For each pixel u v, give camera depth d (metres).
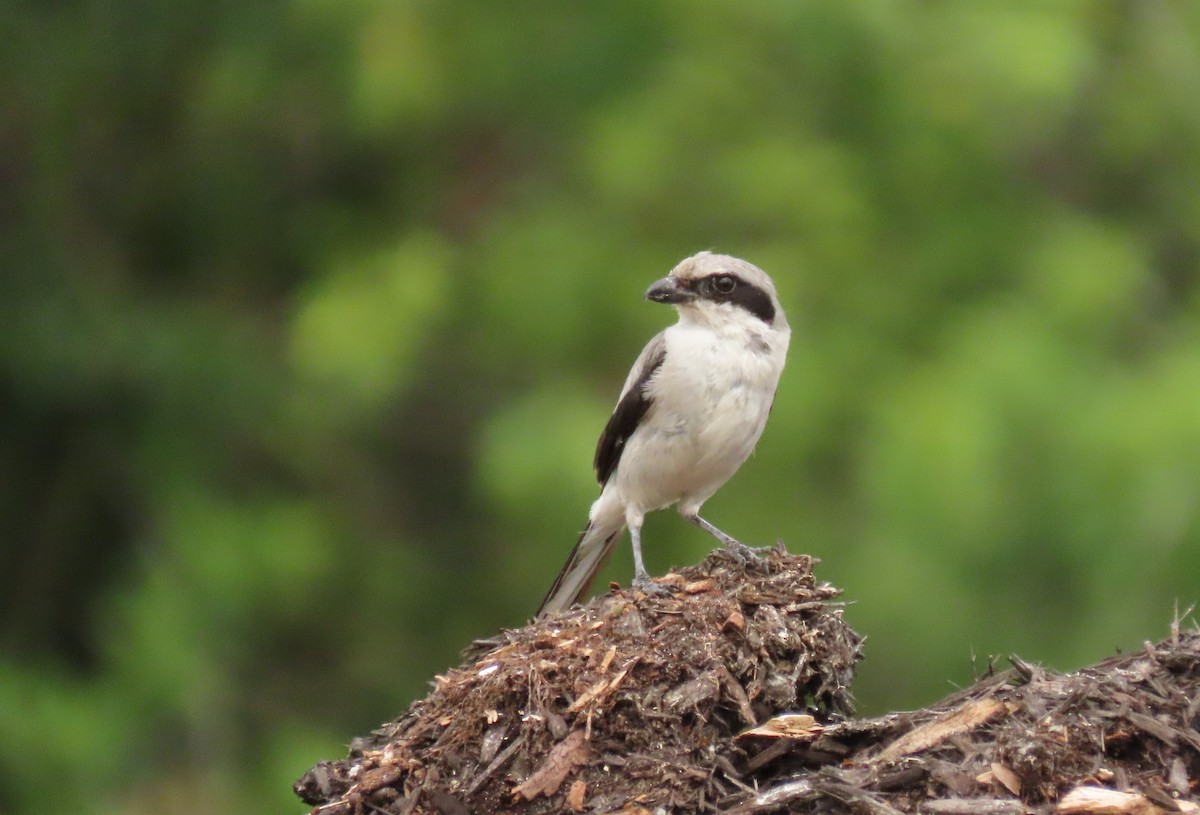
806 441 14.85
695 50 16.53
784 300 15.19
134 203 17.91
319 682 16.53
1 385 16.52
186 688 15.44
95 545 16.83
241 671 16.02
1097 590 14.42
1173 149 17.59
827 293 15.69
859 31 16.02
